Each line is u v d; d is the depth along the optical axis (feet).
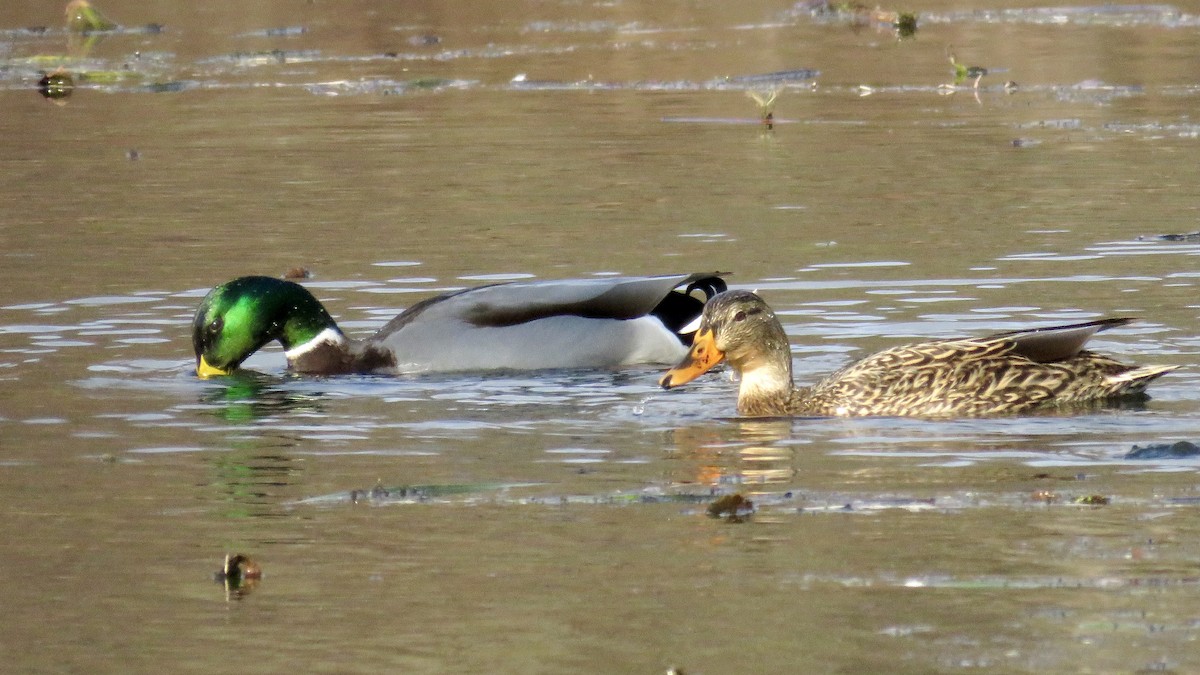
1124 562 30.14
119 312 55.16
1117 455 37.70
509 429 42.04
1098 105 92.38
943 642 26.71
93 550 32.40
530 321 50.42
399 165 80.79
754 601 28.76
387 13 135.74
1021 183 73.05
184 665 26.68
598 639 27.22
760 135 86.79
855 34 122.31
